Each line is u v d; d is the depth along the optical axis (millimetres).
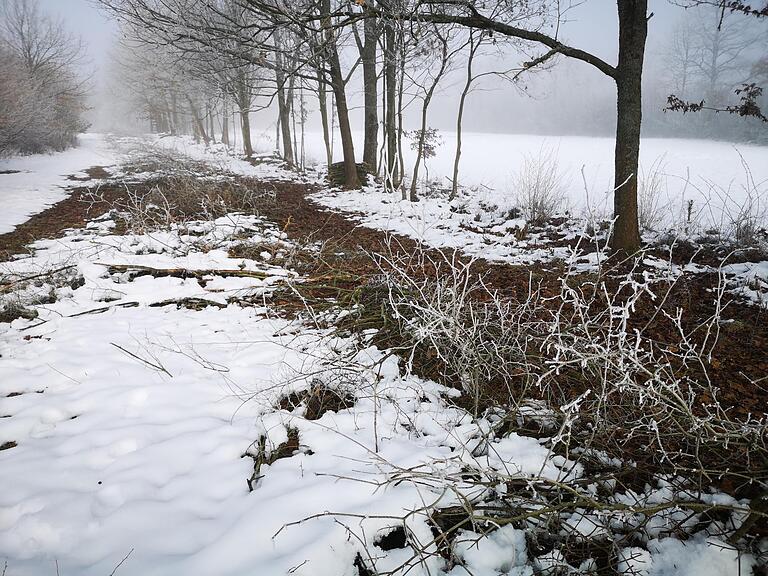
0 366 3852
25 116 20812
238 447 2918
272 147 36625
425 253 7543
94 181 16750
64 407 3295
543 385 3621
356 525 2240
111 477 2639
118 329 4648
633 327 4605
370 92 16594
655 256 6609
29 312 4934
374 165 17094
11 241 7922
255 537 2176
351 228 9422
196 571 2023
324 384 3623
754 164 18047
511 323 4023
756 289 5227
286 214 10516
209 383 3678
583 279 5930
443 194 13242
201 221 8820
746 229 7008
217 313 5148
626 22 6250
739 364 3855
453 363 3715
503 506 2434
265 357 4082
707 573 2158
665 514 2434
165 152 21516
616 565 2250
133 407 3348
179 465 2762
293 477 2625
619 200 6641
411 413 3285
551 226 9141
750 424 3072
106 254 6688
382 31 11648
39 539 2244
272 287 5664
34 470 2689
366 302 5016
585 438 3008
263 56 10508
